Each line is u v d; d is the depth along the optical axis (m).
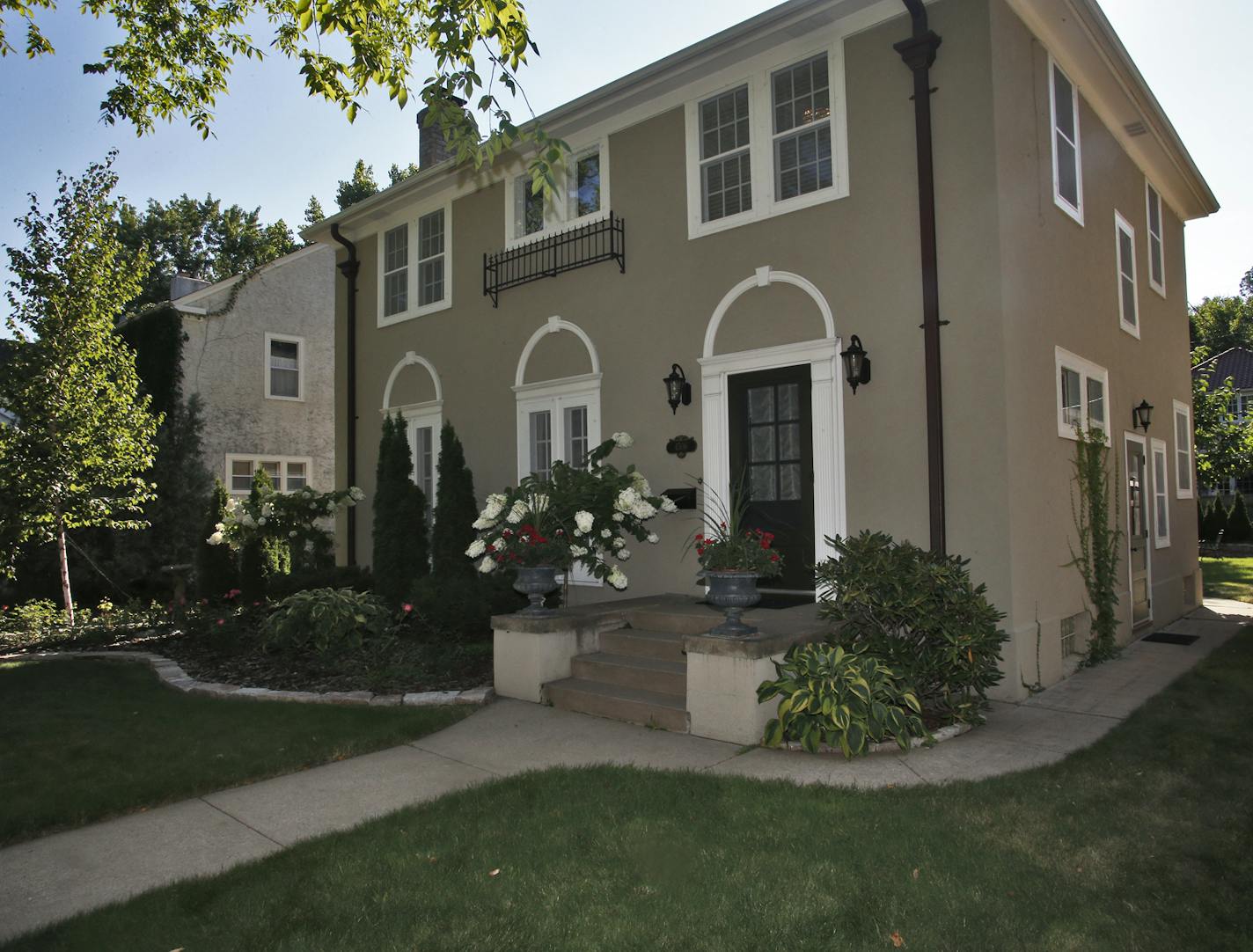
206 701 6.73
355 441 13.03
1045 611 7.10
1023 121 7.34
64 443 10.88
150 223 34.19
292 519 11.73
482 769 5.13
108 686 7.31
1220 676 7.16
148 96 8.74
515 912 3.29
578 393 9.77
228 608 9.89
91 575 13.84
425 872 3.64
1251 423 23.91
